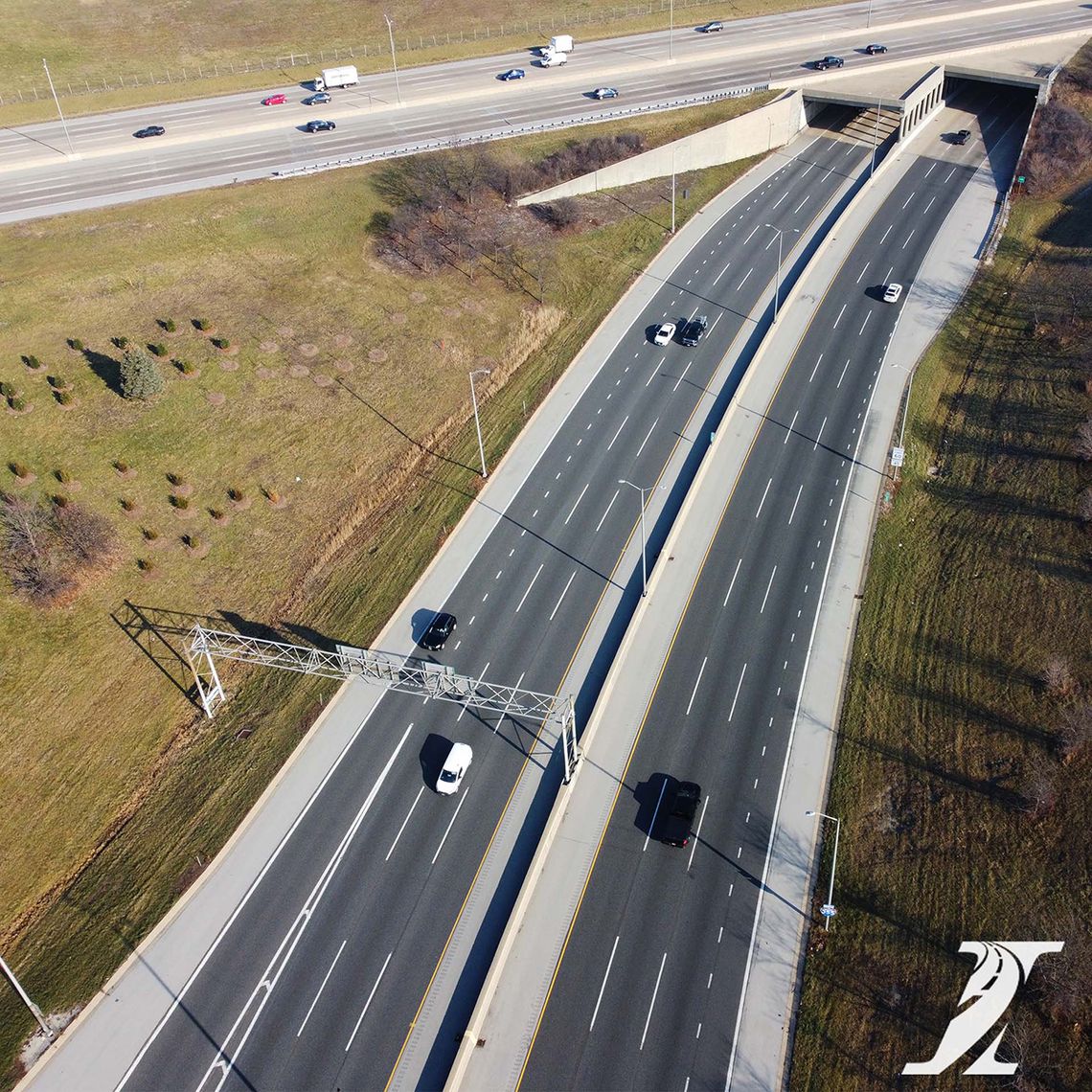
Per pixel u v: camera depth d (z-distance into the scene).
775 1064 46.03
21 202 101.06
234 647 65.81
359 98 125.69
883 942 49.97
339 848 55.53
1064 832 53.25
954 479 76.56
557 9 156.75
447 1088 44.88
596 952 50.25
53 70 134.88
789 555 70.75
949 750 58.06
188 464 76.88
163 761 61.09
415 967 50.25
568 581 69.81
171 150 112.81
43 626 66.31
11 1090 47.06
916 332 90.50
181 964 51.19
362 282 94.81
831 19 145.62
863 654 63.88
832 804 56.16
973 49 128.62
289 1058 47.31
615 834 55.19
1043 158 110.06
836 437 80.25
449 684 57.09
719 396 85.00
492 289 96.50
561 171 109.69
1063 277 94.75
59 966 51.62
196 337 86.00
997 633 63.94
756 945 50.31
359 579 71.25
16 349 81.81
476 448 81.00
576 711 61.59
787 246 102.81
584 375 87.94
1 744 60.84
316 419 82.31
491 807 57.00
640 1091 45.34
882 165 112.62
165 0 156.50
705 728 60.22
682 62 133.38
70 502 71.88
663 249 103.00
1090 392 80.31
